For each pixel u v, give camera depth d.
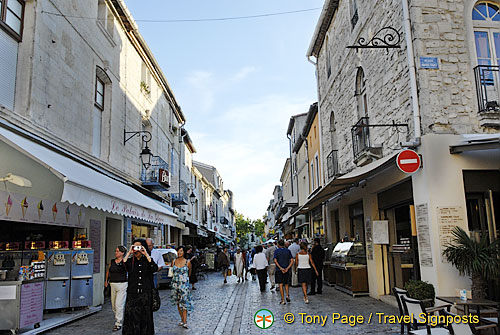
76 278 9.81
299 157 27.83
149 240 10.78
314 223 21.67
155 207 12.14
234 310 10.52
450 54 8.84
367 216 11.88
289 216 22.91
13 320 7.38
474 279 7.21
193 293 14.55
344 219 14.73
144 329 7.11
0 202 7.83
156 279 14.38
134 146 16.02
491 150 8.30
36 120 8.99
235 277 22.31
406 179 9.40
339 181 11.02
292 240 17.97
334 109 15.97
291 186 32.41
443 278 7.84
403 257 10.24
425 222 8.27
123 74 14.91
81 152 11.08
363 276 11.96
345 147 14.34
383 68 10.52
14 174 8.78
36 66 9.06
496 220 8.22
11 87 8.59
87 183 7.74
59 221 9.68
